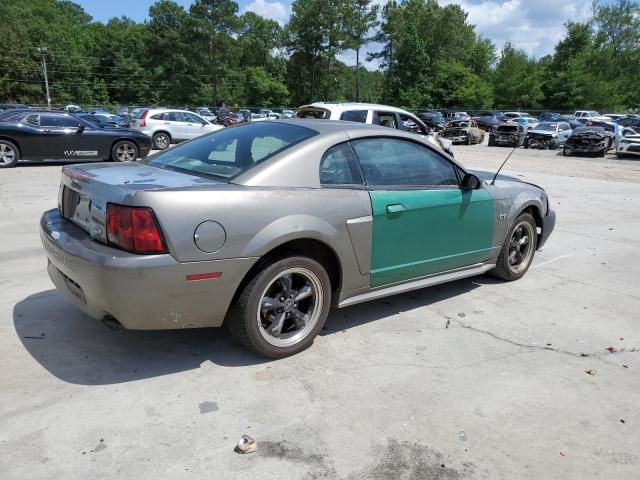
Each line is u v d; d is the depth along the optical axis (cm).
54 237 331
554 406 307
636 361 368
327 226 346
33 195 930
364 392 313
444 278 447
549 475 248
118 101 9406
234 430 272
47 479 232
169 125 2094
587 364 361
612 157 2386
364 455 257
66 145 1362
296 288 356
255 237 315
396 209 385
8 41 7681
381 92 8538
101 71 9238
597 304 479
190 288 300
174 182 317
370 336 392
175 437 264
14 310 413
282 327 355
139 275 285
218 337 379
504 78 7381
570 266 605
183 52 8631
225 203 306
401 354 364
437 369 345
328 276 368
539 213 543
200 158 373
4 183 1063
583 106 6931
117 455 249
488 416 293
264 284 327
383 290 401
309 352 362
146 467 242
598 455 264
